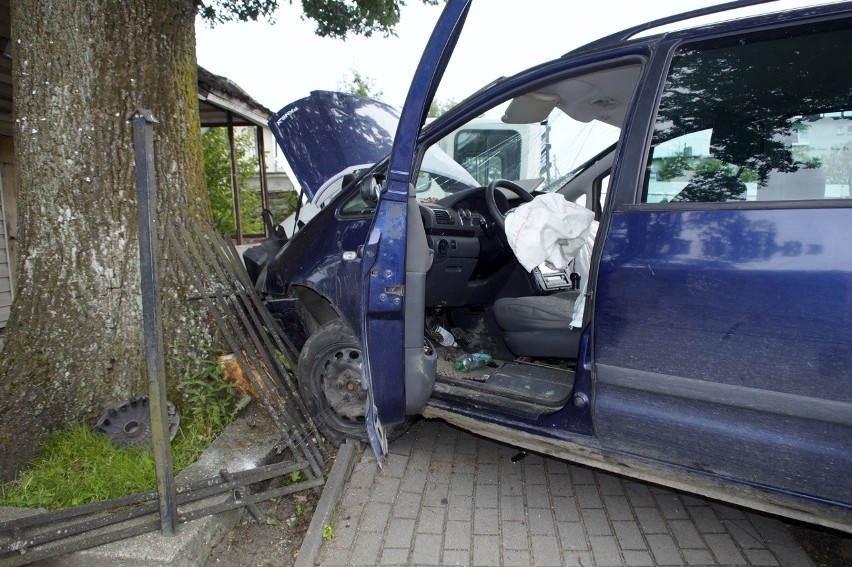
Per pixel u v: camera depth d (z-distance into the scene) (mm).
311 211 6168
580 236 3205
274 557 2646
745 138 2189
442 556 2574
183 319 3502
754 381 2035
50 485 2863
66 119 3170
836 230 1909
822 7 2055
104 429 3172
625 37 2537
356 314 3246
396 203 2684
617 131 4195
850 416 1878
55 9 3107
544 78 2688
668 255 2182
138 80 3320
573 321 2881
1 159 5930
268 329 3631
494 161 5695
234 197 10062
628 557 2574
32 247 3234
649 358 2234
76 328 3225
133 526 2477
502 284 3990
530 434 2639
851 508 1967
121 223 3301
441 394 2971
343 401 3332
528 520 2832
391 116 5211
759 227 2039
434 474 3236
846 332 1865
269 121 4504
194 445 3240
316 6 5758
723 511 2914
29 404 3082
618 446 2389
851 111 2016
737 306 2043
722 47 2256
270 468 2902
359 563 2535
